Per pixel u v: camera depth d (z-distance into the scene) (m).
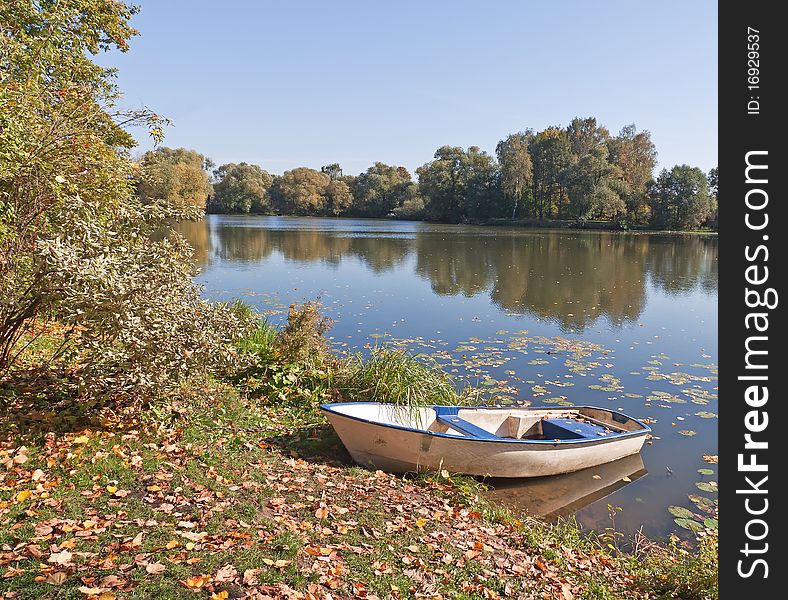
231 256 32.47
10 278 5.63
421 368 8.72
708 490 6.62
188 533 3.87
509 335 14.08
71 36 9.00
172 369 5.62
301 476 5.48
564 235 56.47
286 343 8.95
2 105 5.69
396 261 31.20
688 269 29.42
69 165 6.59
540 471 6.75
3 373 6.25
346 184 108.69
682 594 4.43
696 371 11.28
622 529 5.84
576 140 82.38
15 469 4.52
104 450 5.13
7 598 2.95
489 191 81.06
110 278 5.04
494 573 4.25
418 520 4.93
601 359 12.01
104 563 3.38
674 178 66.69
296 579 3.54
